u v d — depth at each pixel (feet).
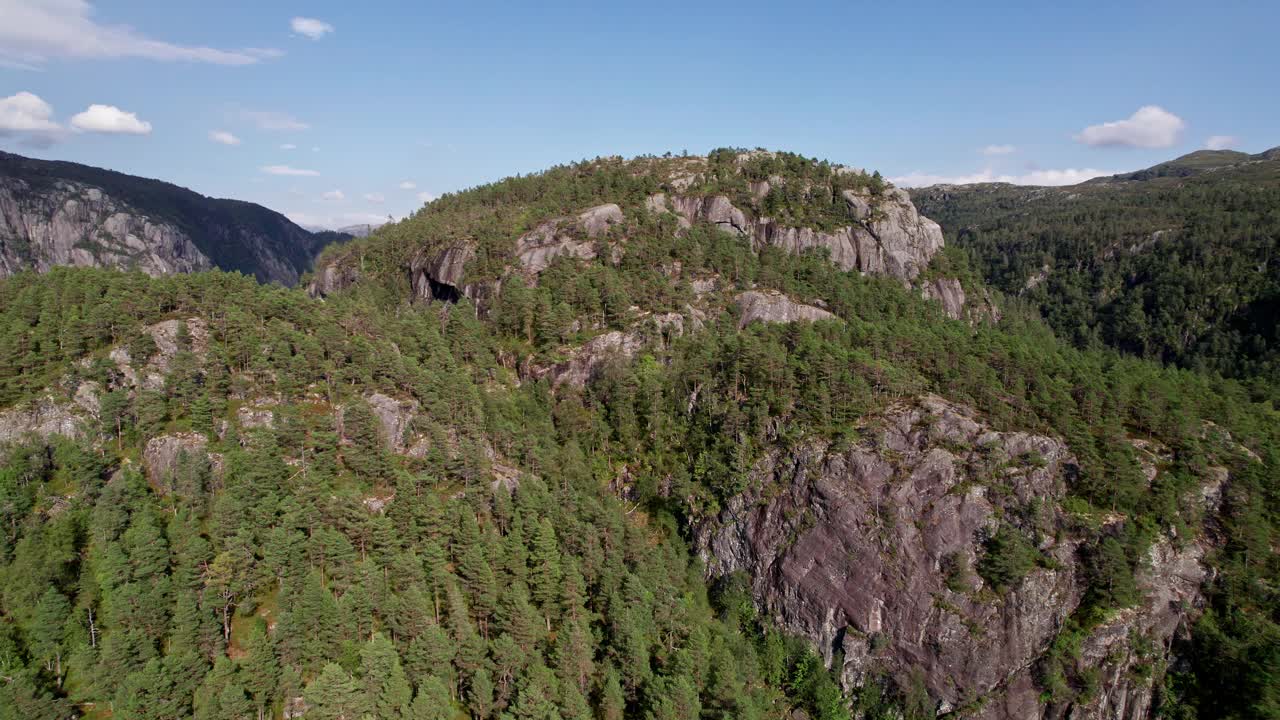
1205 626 351.67
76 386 372.17
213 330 428.15
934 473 387.55
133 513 313.53
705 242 645.51
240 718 230.27
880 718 360.69
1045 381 437.99
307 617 260.21
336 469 352.69
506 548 319.06
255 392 390.01
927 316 606.14
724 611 405.59
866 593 377.91
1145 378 486.79
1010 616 356.59
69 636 264.93
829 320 544.62
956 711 353.10
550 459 417.08
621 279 586.04
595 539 341.82
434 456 371.97
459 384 427.33
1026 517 371.35
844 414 419.13
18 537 303.68
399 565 285.84
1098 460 381.81
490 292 595.06
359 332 466.70
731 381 466.70
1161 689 346.95
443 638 259.60
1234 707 332.39
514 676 266.98
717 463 438.40
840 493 395.34
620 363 499.92
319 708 232.32
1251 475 383.04
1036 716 348.59
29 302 411.54
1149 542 361.30
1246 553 362.33
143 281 447.01
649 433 477.36
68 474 341.21
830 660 380.99
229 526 293.64
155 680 231.50
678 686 272.51
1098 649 349.20
